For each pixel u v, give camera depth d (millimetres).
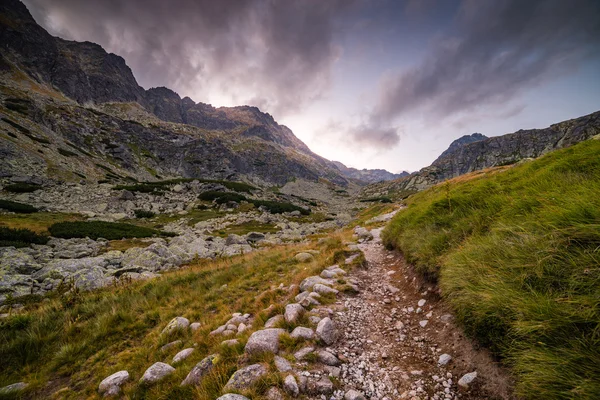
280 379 3814
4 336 7895
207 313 8812
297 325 5566
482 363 3844
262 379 3779
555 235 3906
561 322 3008
